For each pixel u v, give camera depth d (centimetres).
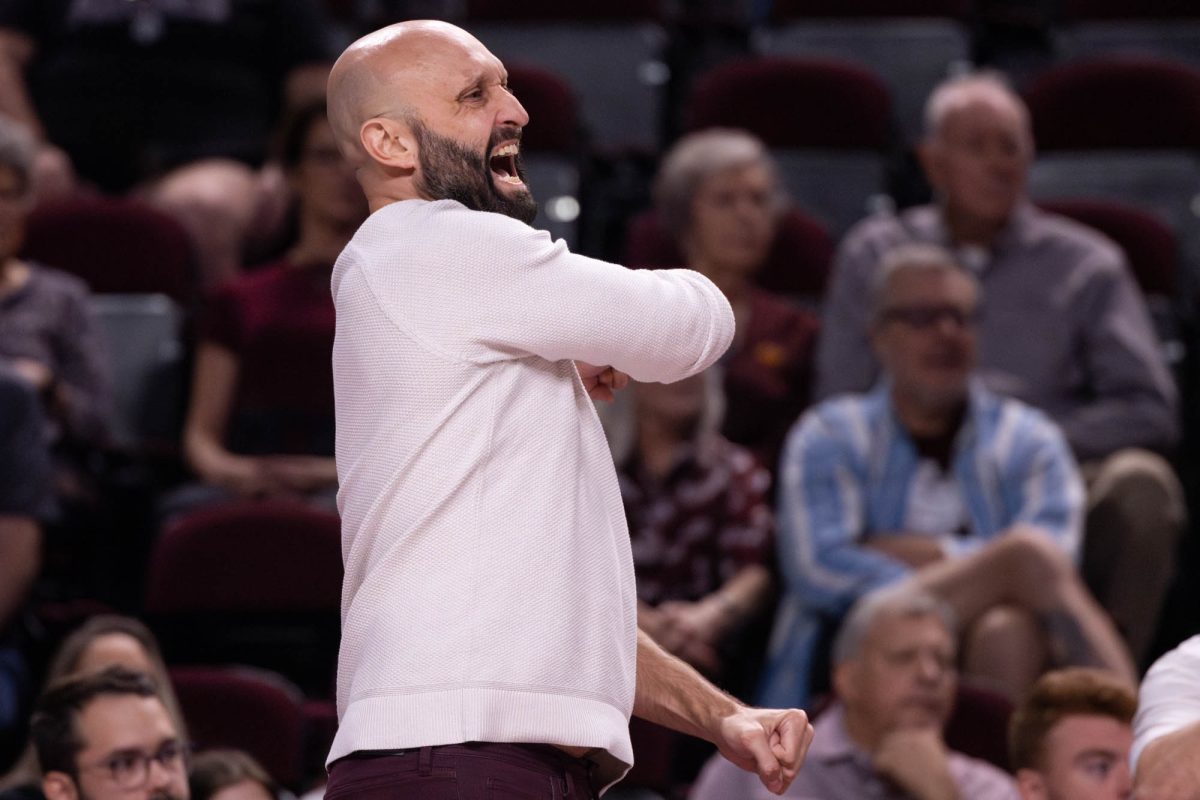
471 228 591
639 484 1410
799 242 1800
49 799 958
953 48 2106
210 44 1986
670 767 1277
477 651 558
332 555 1366
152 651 1095
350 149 623
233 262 1853
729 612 1362
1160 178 1919
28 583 1338
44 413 1498
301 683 1394
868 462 1402
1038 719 1017
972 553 1309
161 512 1488
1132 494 1430
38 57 2053
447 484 571
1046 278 1605
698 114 2022
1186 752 638
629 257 1734
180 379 1683
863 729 1166
